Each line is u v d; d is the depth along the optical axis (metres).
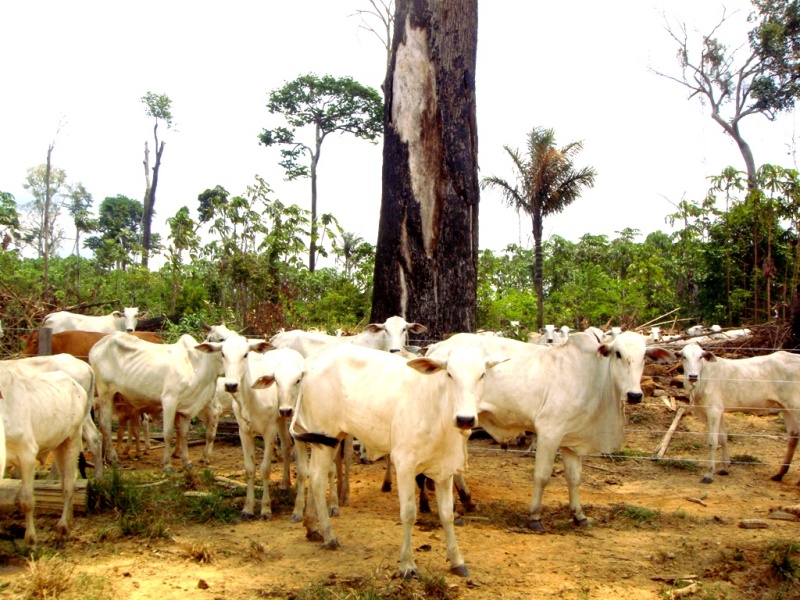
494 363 5.76
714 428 9.68
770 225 21.38
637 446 11.23
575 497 7.54
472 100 11.91
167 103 49.19
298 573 5.96
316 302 25.95
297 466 7.37
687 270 28.33
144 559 6.29
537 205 24.00
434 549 6.59
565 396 7.43
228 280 23.98
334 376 6.45
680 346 14.41
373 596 5.24
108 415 10.18
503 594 5.58
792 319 14.31
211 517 7.44
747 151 32.75
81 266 31.77
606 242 39.69
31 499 6.43
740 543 6.78
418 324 10.63
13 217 27.55
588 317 26.25
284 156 43.22
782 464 9.49
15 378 6.40
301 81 41.31
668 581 5.91
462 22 11.70
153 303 26.36
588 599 5.52
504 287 34.00
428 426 5.74
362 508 8.04
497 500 8.44
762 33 30.70
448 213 11.61
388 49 18.41
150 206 48.88
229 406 11.15
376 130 43.03
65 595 5.42
